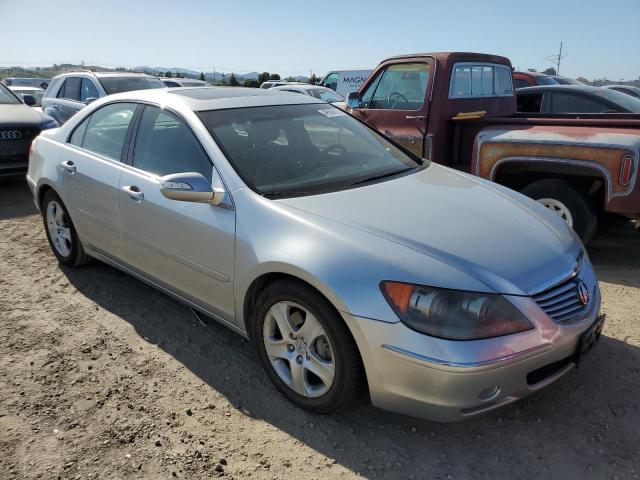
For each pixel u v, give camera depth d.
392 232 2.71
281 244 2.82
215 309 3.36
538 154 4.81
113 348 3.60
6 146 7.61
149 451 2.67
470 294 2.43
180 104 3.71
